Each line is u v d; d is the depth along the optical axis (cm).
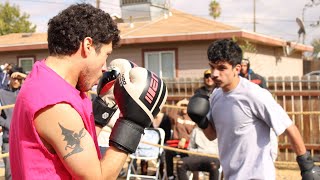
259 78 733
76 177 158
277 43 1639
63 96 158
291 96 831
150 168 812
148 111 170
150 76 174
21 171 163
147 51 1453
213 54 290
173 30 1441
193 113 313
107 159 166
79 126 159
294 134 284
